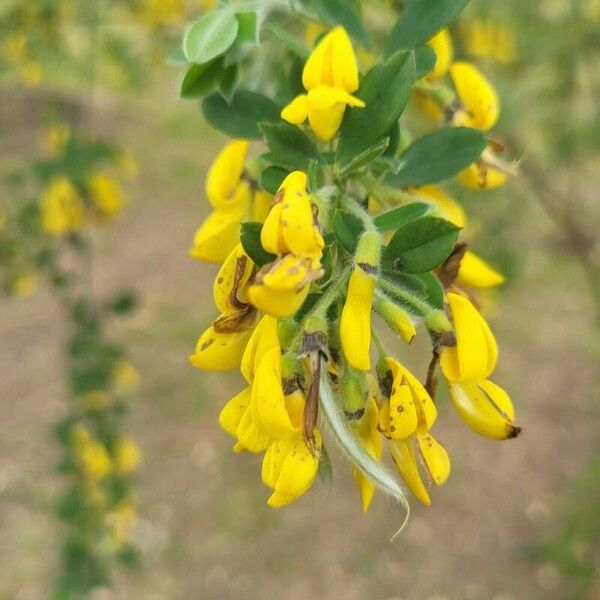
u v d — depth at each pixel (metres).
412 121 0.27
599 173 0.85
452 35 0.36
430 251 0.15
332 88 0.16
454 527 0.80
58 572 0.65
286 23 0.20
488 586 0.74
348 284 0.15
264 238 0.15
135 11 0.57
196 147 1.44
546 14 0.53
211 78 0.19
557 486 0.82
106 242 1.22
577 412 0.90
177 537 0.80
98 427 0.54
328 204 0.16
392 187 0.18
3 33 0.57
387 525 0.80
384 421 0.15
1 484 0.85
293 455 0.15
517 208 0.62
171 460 0.88
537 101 0.56
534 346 0.98
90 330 0.55
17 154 1.10
